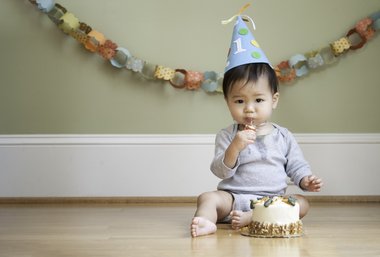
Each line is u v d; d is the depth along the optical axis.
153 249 1.40
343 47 2.74
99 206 2.58
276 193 1.86
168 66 2.82
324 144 2.78
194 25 2.83
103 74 2.82
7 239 1.59
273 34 2.82
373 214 2.19
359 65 2.82
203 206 1.75
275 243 1.47
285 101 2.81
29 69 2.83
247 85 1.82
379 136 2.79
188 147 2.79
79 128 2.82
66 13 2.72
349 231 1.70
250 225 1.63
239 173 1.86
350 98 2.82
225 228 1.77
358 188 2.77
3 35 2.83
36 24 2.83
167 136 2.79
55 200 2.77
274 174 1.86
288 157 1.92
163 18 2.83
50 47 2.83
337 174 2.78
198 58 2.82
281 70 2.77
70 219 2.08
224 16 2.83
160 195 2.78
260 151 1.87
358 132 2.81
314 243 1.47
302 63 2.77
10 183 2.78
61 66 2.83
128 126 2.81
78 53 2.82
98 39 2.72
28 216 2.18
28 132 2.82
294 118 2.81
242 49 1.88
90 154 2.79
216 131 2.80
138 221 2.01
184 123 2.81
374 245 1.44
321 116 2.81
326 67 2.82
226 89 1.87
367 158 2.79
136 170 2.79
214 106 2.81
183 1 2.83
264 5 2.83
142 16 2.83
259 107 1.83
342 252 1.34
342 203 2.66
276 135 1.92
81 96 2.82
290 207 1.59
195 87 2.76
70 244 1.50
